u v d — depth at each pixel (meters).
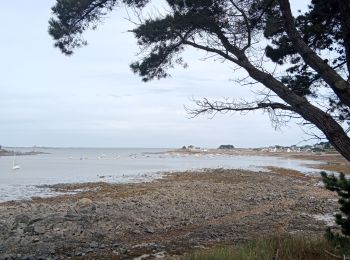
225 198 25.92
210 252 8.52
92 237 14.33
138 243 13.48
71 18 7.98
